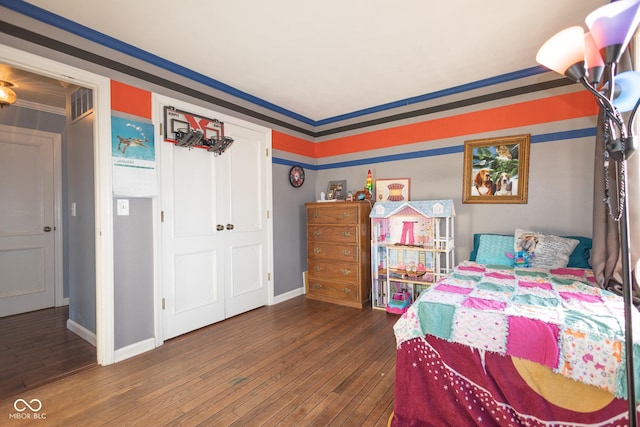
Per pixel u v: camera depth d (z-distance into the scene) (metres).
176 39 2.34
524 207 3.04
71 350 2.54
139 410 1.77
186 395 1.91
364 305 3.68
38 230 3.61
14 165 3.45
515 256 2.77
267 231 3.75
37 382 2.07
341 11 2.01
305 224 4.33
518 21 2.13
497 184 3.15
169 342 2.70
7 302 3.39
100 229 2.30
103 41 2.27
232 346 2.62
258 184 3.64
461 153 3.35
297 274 4.21
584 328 1.31
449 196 3.44
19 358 2.41
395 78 3.07
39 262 3.62
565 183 2.85
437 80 3.14
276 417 1.71
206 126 3.03
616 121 1.01
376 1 1.91
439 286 2.00
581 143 2.78
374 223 3.57
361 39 2.35
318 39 2.34
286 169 4.03
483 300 1.69
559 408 1.30
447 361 1.54
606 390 1.22
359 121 4.08
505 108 3.10
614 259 1.94
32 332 2.92
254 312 3.49
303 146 4.30
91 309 2.66
